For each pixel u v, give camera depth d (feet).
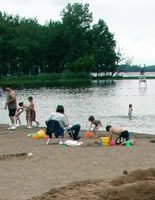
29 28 457.27
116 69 516.32
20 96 215.10
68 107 148.97
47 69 473.67
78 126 67.36
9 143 66.59
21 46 426.92
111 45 497.87
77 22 442.50
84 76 420.77
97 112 130.93
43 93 238.68
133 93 237.04
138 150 57.11
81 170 44.09
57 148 59.98
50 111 137.69
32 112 90.07
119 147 60.29
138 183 28.30
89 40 450.71
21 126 93.81
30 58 450.71
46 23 497.05
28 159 51.47
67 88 297.94
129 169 43.93
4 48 427.33
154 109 140.36
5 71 456.45
